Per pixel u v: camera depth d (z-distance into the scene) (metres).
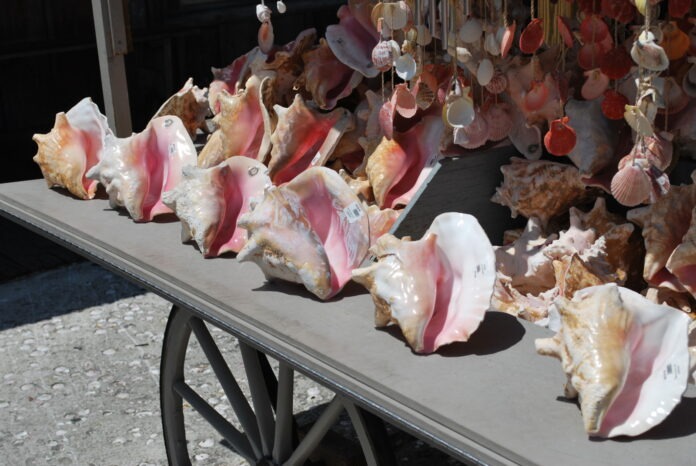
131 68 6.62
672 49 1.46
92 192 2.29
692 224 1.42
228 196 1.89
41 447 2.98
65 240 2.05
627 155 1.51
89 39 6.57
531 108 1.66
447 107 1.57
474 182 1.79
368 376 1.29
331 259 1.63
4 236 5.21
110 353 3.67
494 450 1.11
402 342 1.40
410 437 2.79
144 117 6.63
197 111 2.60
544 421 1.15
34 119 6.52
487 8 1.64
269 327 1.48
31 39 6.31
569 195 1.70
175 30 6.39
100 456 2.92
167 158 2.11
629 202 1.35
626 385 1.13
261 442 2.14
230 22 6.66
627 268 1.65
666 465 1.04
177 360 2.30
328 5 6.76
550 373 1.27
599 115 1.62
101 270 4.64
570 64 1.75
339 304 1.56
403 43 1.76
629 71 1.49
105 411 3.21
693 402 1.16
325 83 2.13
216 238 1.86
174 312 2.24
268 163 2.17
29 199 2.32
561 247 1.62
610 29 1.64
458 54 1.60
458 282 1.40
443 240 1.41
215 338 3.83
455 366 1.31
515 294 1.61
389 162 1.86
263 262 1.63
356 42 2.09
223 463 2.87
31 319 4.04
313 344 1.40
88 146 2.32
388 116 1.80
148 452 2.94
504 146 1.82
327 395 3.24
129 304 4.18
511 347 1.36
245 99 2.19
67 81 6.61
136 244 1.93
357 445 2.43
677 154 1.62
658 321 1.14
